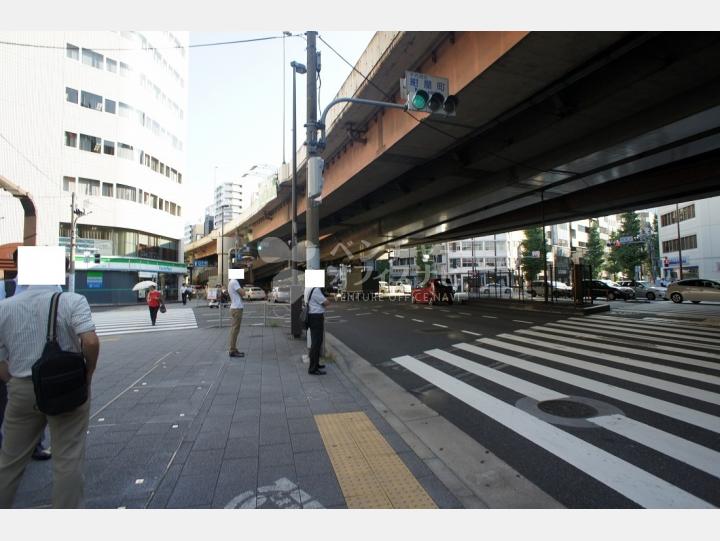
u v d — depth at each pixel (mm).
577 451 4250
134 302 37688
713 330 13297
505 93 10766
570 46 8789
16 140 30438
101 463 3904
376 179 18922
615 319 17109
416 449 4293
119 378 7188
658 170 18594
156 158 41656
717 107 10156
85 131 34656
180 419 5113
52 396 2637
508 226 30594
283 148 26359
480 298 30438
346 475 3723
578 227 84938
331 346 10875
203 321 19250
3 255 8695
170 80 44625
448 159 17469
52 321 2801
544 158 15359
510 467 3914
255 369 7918
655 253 61156
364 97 14391
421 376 7496
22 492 3389
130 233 37844
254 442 4422
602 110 11555
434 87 8305
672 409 5457
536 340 11469
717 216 38156
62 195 32656
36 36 31906
